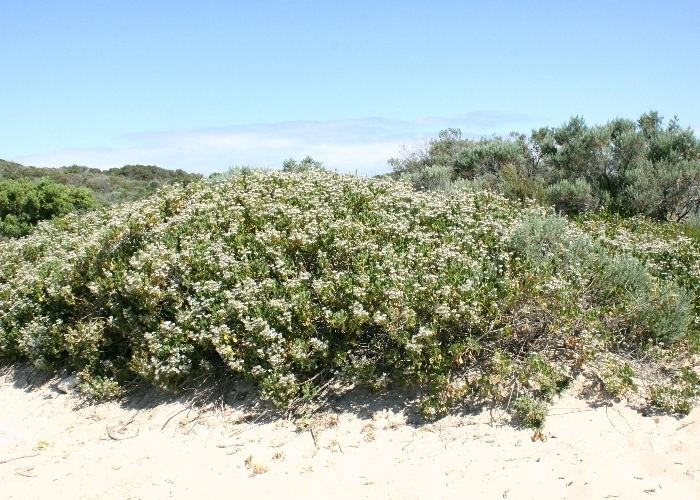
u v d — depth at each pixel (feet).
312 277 20.03
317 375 17.88
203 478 15.58
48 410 21.79
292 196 25.61
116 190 107.45
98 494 15.56
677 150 34.35
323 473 14.93
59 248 29.63
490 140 46.98
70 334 22.63
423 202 25.18
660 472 12.78
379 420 16.65
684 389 15.12
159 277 20.44
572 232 23.43
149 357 20.13
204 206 25.38
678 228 28.58
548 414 15.42
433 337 16.67
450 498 13.07
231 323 19.04
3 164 138.21
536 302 17.46
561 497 12.48
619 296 19.02
